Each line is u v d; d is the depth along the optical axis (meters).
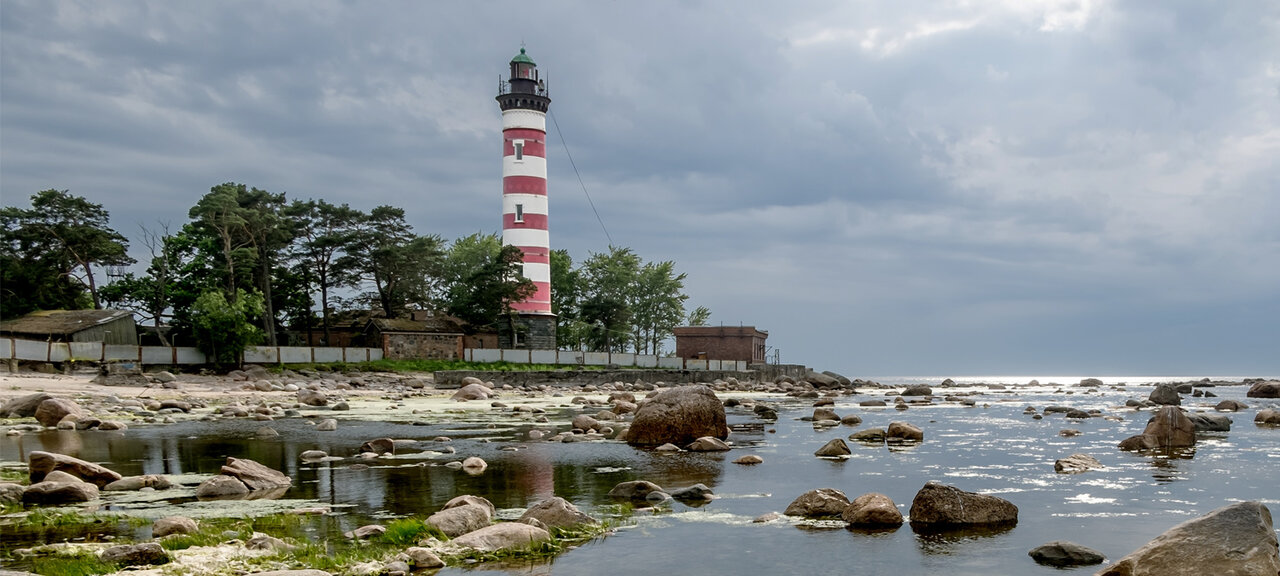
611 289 132.50
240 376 74.38
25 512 16.61
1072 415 44.47
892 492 20.16
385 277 102.88
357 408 50.75
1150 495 19.64
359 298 104.56
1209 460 25.86
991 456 27.05
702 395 31.48
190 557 12.83
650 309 137.62
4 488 17.64
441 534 14.39
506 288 99.00
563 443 30.78
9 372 61.16
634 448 29.17
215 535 14.52
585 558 13.56
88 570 12.12
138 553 12.62
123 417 40.47
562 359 99.00
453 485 20.70
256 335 79.75
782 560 13.55
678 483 21.27
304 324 101.00
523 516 15.76
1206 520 11.75
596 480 21.72
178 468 23.31
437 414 45.84
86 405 44.59
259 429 34.75
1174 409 29.98
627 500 18.78
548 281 103.19
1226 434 34.00
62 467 19.61
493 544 13.79
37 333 71.50
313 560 12.70
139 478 20.00
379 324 92.06
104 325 74.25
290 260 99.19
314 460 25.17
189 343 86.56
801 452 28.23
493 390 72.31
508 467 24.16
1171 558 11.42
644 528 15.77
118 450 27.50
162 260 88.81
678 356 121.25
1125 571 11.65
